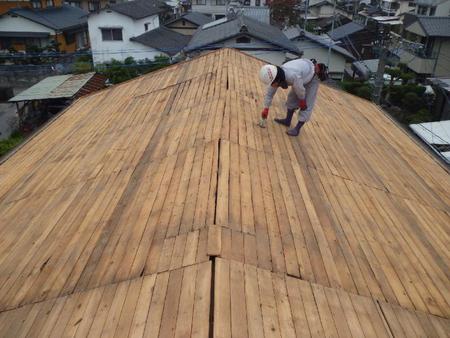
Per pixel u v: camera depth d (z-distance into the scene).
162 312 2.51
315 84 5.42
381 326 2.88
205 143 4.78
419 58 23.14
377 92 13.73
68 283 3.26
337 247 3.67
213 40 19.25
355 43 29.80
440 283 3.75
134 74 22.61
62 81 18.06
